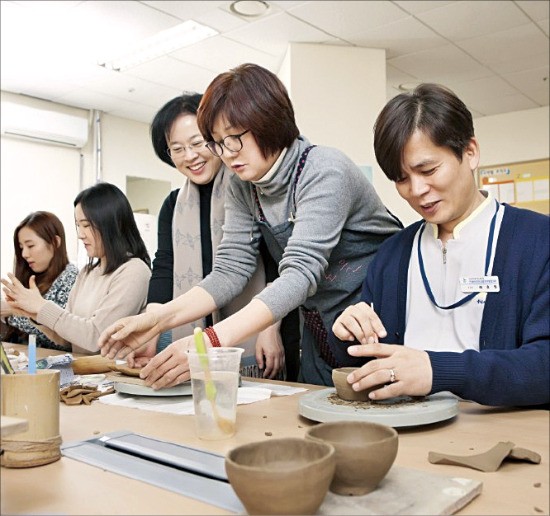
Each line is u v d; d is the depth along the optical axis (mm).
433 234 1248
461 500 574
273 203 1406
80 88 4922
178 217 1845
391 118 1096
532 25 3773
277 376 1752
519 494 609
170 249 1938
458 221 1189
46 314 1981
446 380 909
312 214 1244
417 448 772
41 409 731
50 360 1584
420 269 1243
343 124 4012
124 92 5035
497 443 779
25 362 1591
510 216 1148
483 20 3686
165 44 4023
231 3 3396
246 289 1682
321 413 867
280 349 1734
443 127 1058
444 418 867
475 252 1160
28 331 2648
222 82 1267
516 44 4078
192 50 4121
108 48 4074
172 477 673
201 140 1692
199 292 1419
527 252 1094
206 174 1749
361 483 582
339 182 1263
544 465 699
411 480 625
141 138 5965
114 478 678
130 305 2043
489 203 1178
